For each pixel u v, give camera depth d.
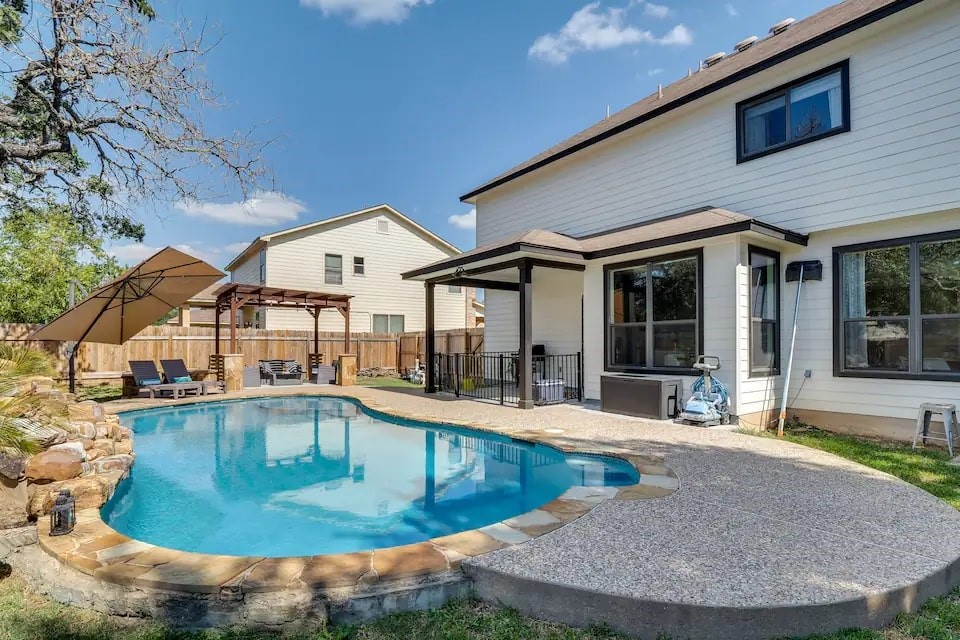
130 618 2.62
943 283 6.53
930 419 6.47
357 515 4.62
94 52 6.38
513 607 2.66
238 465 6.41
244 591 2.55
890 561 2.90
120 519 4.56
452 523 4.40
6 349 4.70
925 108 6.51
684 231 7.56
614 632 2.45
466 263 9.62
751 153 8.31
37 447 3.27
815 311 7.62
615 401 8.38
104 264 19.59
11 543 3.26
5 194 7.98
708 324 7.59
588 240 10.20
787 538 3.24
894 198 6.75
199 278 9.62
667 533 3.32
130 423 9.19
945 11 6.38
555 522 3.52
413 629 2.48
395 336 19.58
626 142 10.34
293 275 19.75
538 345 12.48
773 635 2.38
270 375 14.71
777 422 7.80
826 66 7.40
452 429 7.74
